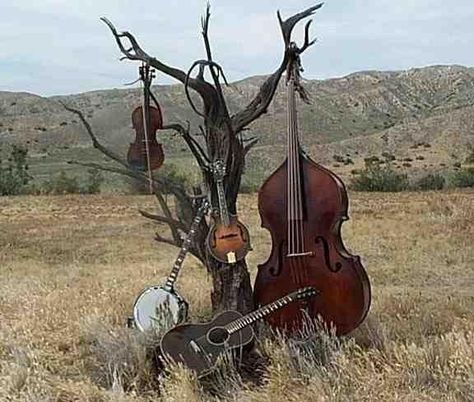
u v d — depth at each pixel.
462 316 7.64
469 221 19.45
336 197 5.62
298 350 5.30
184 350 5.36
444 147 88.94
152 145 6.32
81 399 4.95
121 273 11.98
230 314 5.64
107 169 6.46
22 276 12.42
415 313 7.30
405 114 136.62
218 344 5.42
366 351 5.48
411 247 15.01
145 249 17.30
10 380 5.17
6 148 79.06
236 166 6.20
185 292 8.55
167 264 13.35
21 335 6.45
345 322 5.63
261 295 5.91
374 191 45.47
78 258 15.91
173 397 4.81
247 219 24.08
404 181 47.12
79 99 97.44
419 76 155.38
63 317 7.09
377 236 17.25
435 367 5.02
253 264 13.05
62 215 29.12
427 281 11.17
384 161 81.25
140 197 38.66
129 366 5.40
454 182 49.19
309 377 4.97
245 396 4.90
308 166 5.71
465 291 10.22
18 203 35.91
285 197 5.77
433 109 140.38
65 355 6.01
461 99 141.88
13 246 18.64
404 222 20.56
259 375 5.36
